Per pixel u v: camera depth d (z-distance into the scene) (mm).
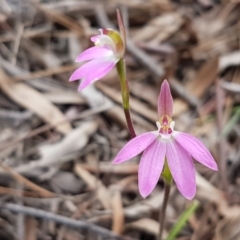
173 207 410
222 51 517
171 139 301
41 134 433
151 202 411
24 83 449
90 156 427
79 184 415
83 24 514
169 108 307
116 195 411
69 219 390
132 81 474
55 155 420
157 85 466
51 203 405
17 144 424
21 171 411
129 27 531
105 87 455
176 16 536
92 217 402
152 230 401
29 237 393
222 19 548
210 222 408
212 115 456
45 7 513
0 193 404
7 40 485
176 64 490
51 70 461
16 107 442
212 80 472
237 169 428
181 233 404
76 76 313
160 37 524
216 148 436
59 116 437
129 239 393
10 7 508
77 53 490
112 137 438
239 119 453
